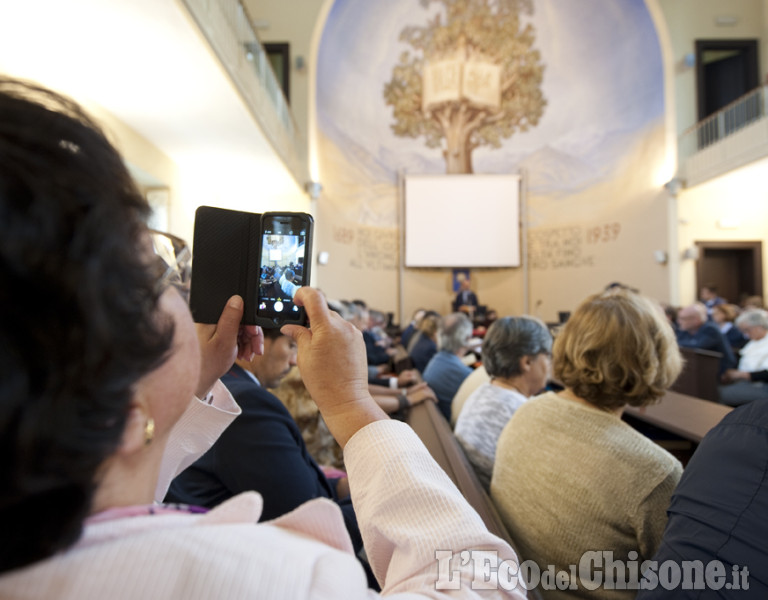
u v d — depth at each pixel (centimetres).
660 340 110
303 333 55
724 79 1008
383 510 46
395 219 1235
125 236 27
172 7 293
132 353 27
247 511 36
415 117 1217
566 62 1133
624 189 1054
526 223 1216
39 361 23
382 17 1120
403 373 314
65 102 30
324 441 193
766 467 58
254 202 889
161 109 460
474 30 1175
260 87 550
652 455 100
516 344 170
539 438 117
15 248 22
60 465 25
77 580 25
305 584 28
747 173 813
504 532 95
